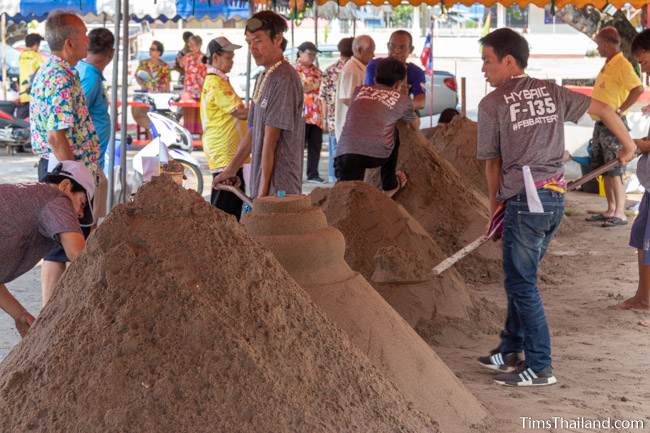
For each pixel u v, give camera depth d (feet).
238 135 34.71
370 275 23.36
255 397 12.11
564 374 19.86
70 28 22.29
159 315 12.51
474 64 96.84
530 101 18.52
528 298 18.85
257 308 13.12
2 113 65.46
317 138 52.70
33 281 29.89
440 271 21.01
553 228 18.93
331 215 24.44
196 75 68.08
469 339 22.52
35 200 15.47
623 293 27.91
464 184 33.30
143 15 46.80
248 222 17.03
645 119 51.39
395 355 15.78
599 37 39.65
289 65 23.22
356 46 42.50
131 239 13.25
